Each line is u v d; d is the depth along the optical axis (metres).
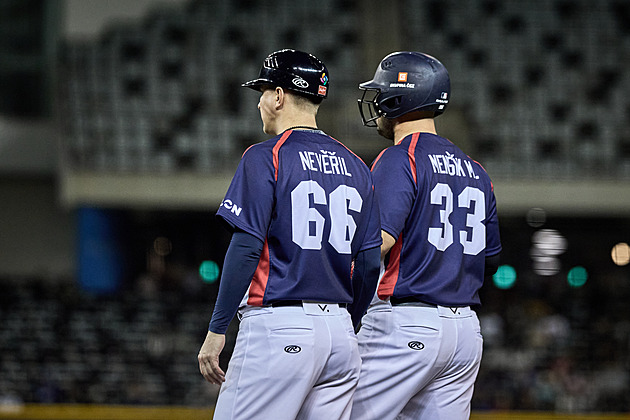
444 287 12.44
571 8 88.19
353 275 11.92
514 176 77.19
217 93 81.94
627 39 87.44
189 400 59.00
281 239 11.09
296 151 11.37
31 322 68.69
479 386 61.81
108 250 78.19
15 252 82.75
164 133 78.88
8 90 79.44
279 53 11.98
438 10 86.50
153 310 72.31
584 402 61.16
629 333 73.62
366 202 11.79
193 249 87.75
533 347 69.94
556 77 84.94
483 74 84.06
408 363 12.28
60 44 80.19
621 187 76.31
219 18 84.38
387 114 13.23
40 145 79.12
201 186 72.88
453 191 12.75
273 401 10.84
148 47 82.38
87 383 59.72
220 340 10.81
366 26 84.88
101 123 78.06
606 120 83.12
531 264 91.31
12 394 56.84
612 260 91.56
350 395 11.59
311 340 10.91
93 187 71.81
